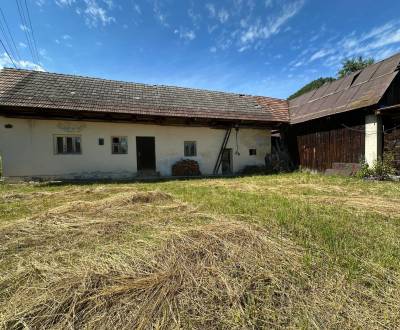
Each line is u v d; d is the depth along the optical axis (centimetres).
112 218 396
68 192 658
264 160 1427
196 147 1269
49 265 242
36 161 970
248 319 169
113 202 495
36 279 217
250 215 404
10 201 543
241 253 261
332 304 184
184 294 195
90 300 186
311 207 454
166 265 237
